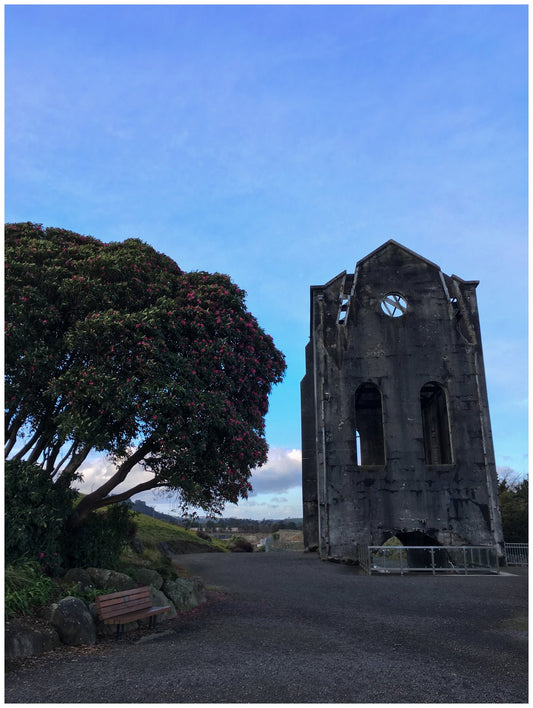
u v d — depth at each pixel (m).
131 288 12.03
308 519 26.00
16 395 10.53
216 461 11.71
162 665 6.98
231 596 12.95
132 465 11.71
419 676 6.73
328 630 9.30
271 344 14.25
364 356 22.42
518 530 27.59
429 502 20.48
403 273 23.47
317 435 22.02
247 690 6.06
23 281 11.18
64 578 9.84
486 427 21.33
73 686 6.10
